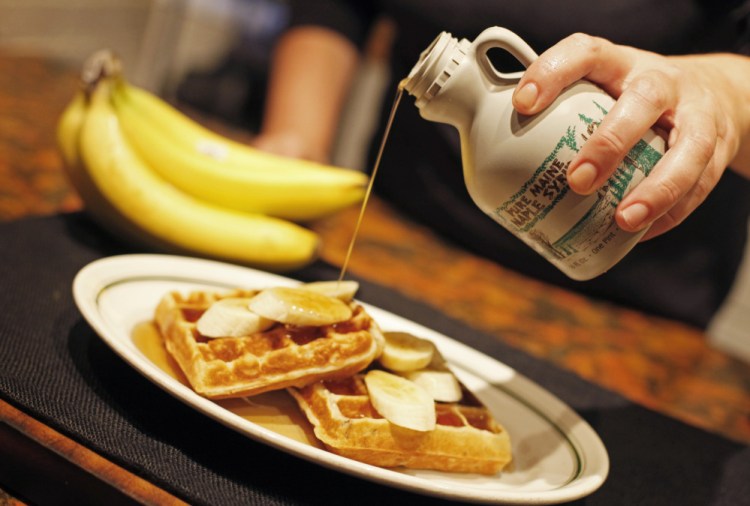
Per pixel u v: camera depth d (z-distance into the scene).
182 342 0.81
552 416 0.87
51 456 0.71
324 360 0.79
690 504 0.85
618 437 0.92
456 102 0.73
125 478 0.70
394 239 1.36
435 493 0.71
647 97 0.72
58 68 1.80
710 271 1.39
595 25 1.23
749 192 1.37
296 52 1.60
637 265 1.34
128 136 1.04
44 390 0.75
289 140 1.42
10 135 1.29
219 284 0.94
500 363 0.94
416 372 0.83
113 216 1.00
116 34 2.27
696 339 1.33
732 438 0.99
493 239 1.39
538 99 0.71
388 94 1.51
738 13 1.22
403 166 1.47
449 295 1.19
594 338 1.19
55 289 0.91
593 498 0.82
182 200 1.02
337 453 0.76
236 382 0.77
